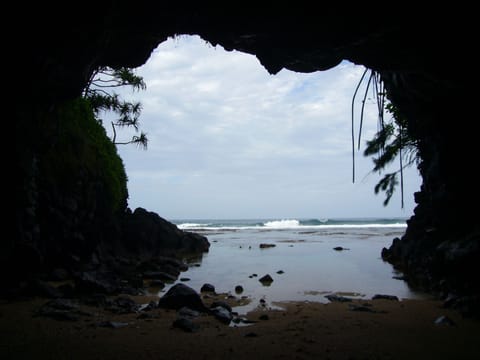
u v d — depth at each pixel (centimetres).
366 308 816
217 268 1608
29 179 1056
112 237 1820
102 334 597
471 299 779
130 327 646
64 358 485
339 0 695
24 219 1041
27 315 705
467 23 681
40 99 955
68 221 1376
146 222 2109
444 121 1072
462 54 752
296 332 621
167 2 744
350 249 2353
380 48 807
